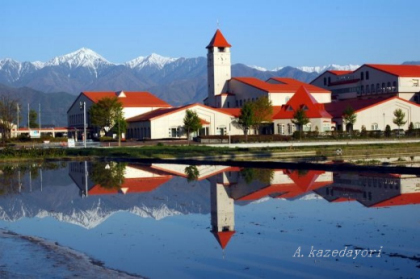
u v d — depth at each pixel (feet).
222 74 484.33
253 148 278.26
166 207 110.11
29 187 147.13
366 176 150.71
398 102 401.49
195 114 365.20
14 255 70.28
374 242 74.79
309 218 93.81
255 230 84.84
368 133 364.99
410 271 61.31
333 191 124.88
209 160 216.95
